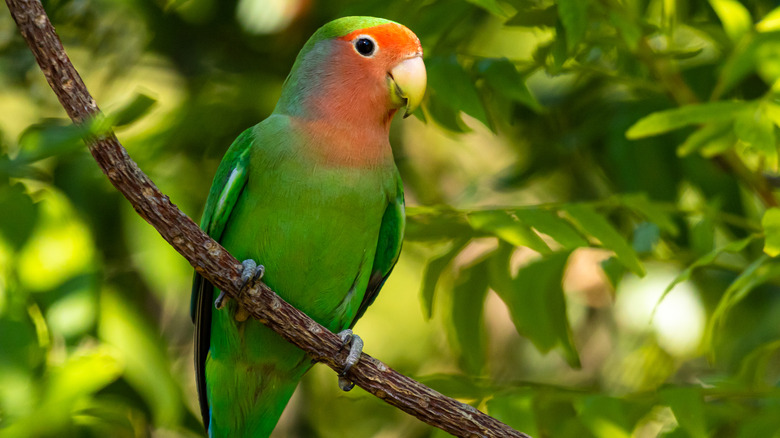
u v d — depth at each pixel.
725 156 6.99
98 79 9.19
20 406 5.54
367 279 6.29
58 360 6.56
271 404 6.45
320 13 8.44
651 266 8.95
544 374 10.34
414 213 6.57
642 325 9.17
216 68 8.77
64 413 5.68
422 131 9.99
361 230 6.00
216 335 6.23
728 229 7.66
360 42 6.12
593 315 10.17
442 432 5.73
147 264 6.43
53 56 4.39
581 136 8.22
